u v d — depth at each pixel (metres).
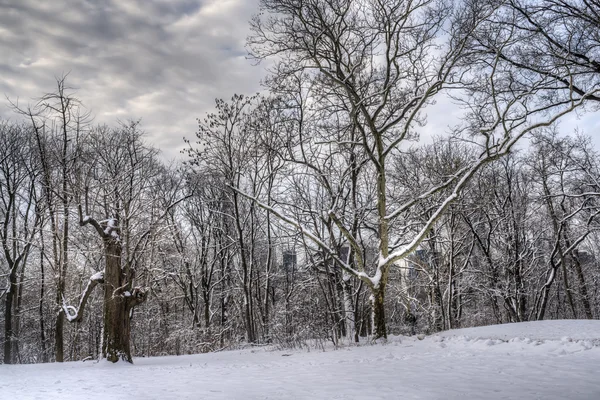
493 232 34.28
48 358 32.31
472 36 19.86
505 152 18.12
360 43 21.56
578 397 6.12
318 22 19.62
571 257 36.28
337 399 6.91
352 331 22.41
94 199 21.05
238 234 32.81
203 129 29.47
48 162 22.02
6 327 28.16
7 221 29.14
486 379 7.93
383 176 20.05
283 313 29.22
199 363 16.86
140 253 20.97
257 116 28.08
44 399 8.60
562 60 19.38
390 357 12.55
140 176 24.75
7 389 10.28
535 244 34.75
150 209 22.97
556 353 10.75
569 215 30.09
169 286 35.75
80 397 8.67
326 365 11.96
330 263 25.41
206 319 34.00
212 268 36.16
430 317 30.38
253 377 10.62
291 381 9.34
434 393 6.90
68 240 23.06
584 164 29.31
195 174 30.48
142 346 35.00
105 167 24.80
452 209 28.92
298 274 31.55
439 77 20.16
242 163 31.06
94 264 24.44
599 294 36.56
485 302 35.56
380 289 19.34
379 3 18.98
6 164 30.12
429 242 31.22
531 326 19.72
